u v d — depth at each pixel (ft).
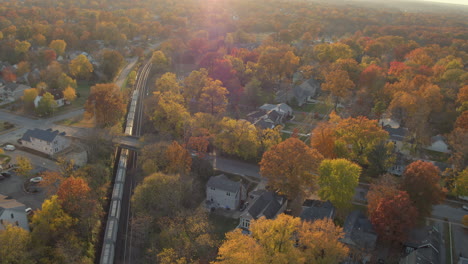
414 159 403.54
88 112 486.38
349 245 271.69
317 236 234.17
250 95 569.64
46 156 408.46
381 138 370.12
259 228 242.58
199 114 451.53
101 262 266.16
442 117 467.11
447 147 421.18
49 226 264.52
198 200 341.82
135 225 288.30
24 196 339.36
